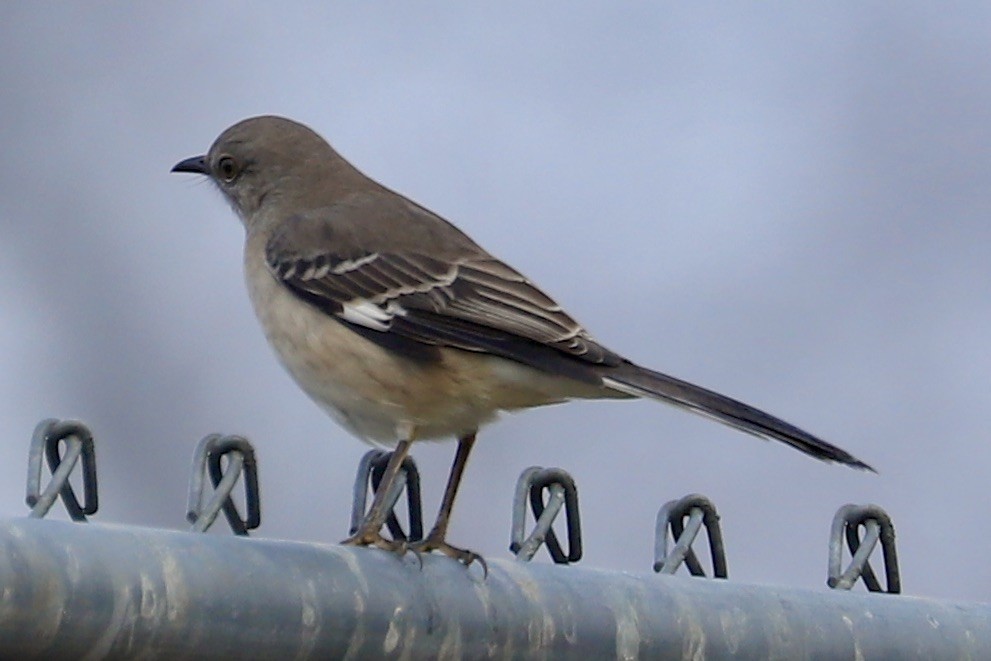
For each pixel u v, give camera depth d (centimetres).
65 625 484
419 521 847
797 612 659
